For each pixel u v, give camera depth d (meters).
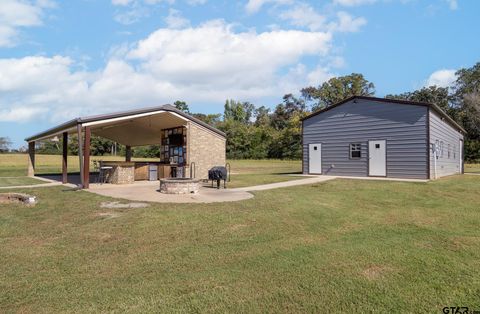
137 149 47.56
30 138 21.67
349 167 18.98
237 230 6.55
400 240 5.90
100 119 13.66
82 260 4.99
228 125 53.91
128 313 3.35
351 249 5.33
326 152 20.06
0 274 4.47
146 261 4.92
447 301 3.57
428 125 16.27
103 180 16.45
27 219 7.66
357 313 3.34
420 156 16.47
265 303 3.54
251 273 4.37
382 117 17.77
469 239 5.95
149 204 9.10
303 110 59.16
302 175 20.17
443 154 19.72
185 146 17.97
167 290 3.88
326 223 7.23
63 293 3.85
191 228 6.67
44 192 12.40
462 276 4.23
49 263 4.88
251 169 29.23
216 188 13.02
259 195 10.70
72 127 14.74
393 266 4.58
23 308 3.50
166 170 18.11
